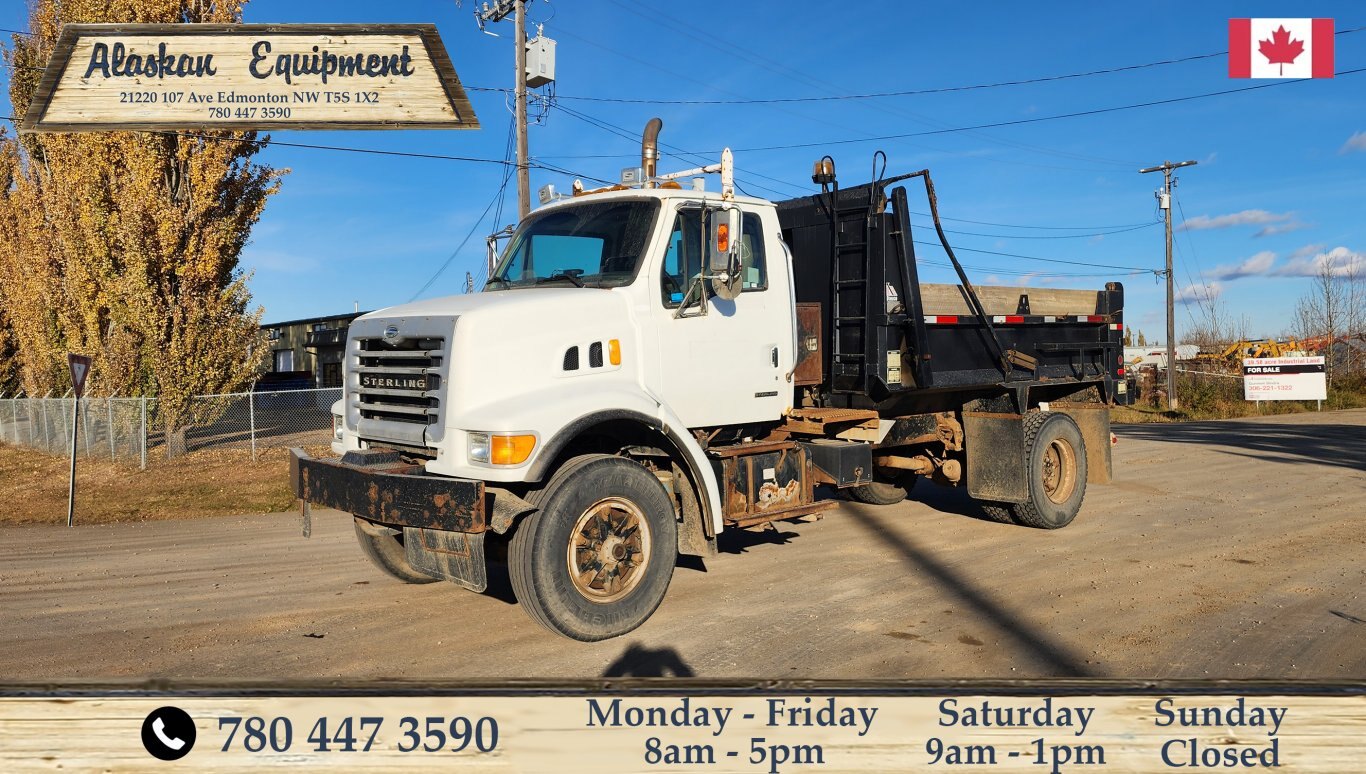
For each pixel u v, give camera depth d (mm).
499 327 5109
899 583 6648
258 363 18859
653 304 5789
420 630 5613
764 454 6227
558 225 6422
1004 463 8461
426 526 4797
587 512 5156
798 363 6883
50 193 20047
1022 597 6230
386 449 5637
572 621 5059
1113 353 9898
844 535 8523
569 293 5539
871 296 7195
